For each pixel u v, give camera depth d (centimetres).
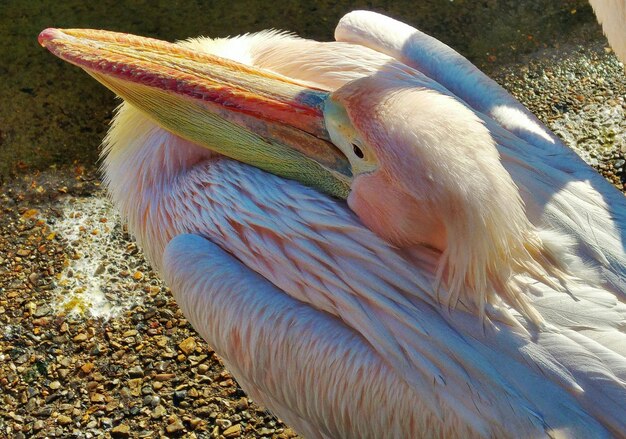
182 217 156
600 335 139
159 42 156
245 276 150
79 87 217
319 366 146
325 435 153
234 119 152
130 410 174
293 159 152
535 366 138
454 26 227
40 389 176
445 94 150
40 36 154
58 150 207
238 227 152
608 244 146
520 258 142
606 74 217
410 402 143
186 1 231
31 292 187
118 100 215
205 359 179
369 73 158
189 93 150
